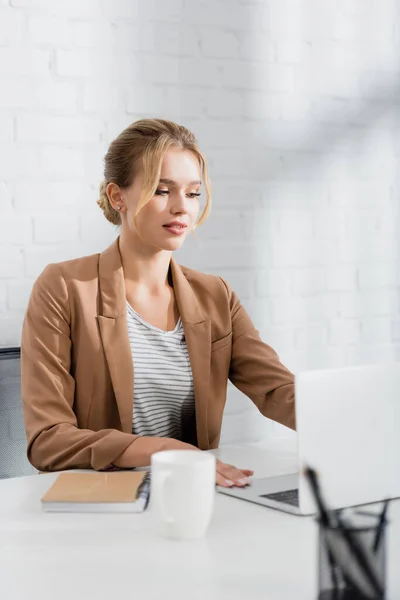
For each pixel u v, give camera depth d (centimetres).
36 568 99
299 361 272
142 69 240
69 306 171
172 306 181
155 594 91
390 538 106
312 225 273
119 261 176
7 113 222
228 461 153
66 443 150
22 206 225
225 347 183
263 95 261
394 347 292
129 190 176
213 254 254
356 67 278
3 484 136
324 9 271
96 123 234
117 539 109
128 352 169
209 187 183
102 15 233
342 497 115
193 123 249
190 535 108
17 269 225
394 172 289
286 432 267
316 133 271
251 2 257
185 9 246
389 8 283
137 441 143
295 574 97
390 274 290
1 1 220
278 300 267
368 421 117
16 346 225
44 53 226
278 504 124
